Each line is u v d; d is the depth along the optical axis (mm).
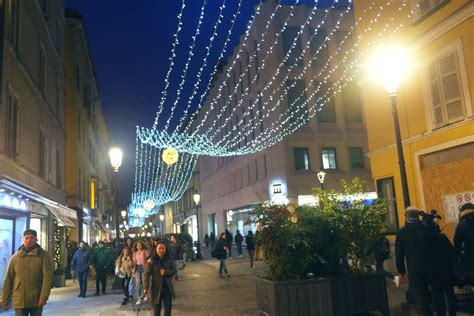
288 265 8867
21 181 15383
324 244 9156
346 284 8836
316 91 35656
